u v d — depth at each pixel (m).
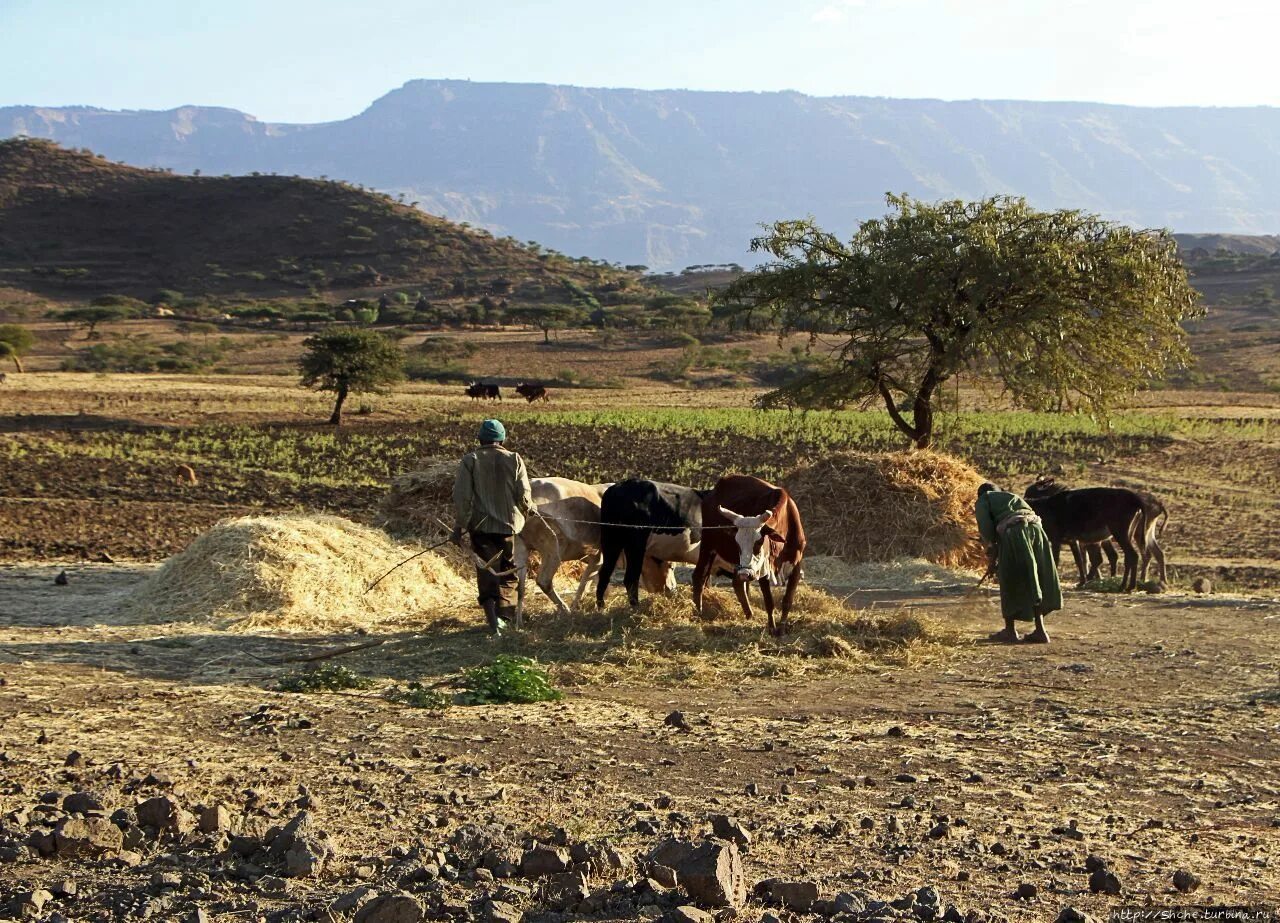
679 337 112.38
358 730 8.15
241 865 5.10
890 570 18.12
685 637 12.02
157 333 127.50
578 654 11.37
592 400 70.56
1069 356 22.36
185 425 48.25
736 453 39.56
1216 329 127.75
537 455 38.56
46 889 4.67
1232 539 25.64
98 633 12.02
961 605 15.35
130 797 6.18
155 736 7.74
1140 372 23.25
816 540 18.92
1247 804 6.70
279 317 146.00
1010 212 22.95
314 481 31.56
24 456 34.75
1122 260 21.66
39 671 9.93
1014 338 21.77
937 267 22.20
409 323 141.88
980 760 7.63
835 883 5.11
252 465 35.34
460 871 5.05
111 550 19.58
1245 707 9.32
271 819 5.88
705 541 13.08
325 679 9.79
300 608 13.23
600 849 5.09
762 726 8.59
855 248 23.89
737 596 13.33
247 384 73.88
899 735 8.30
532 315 126.25
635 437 44.34
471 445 41.81
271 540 13.98
